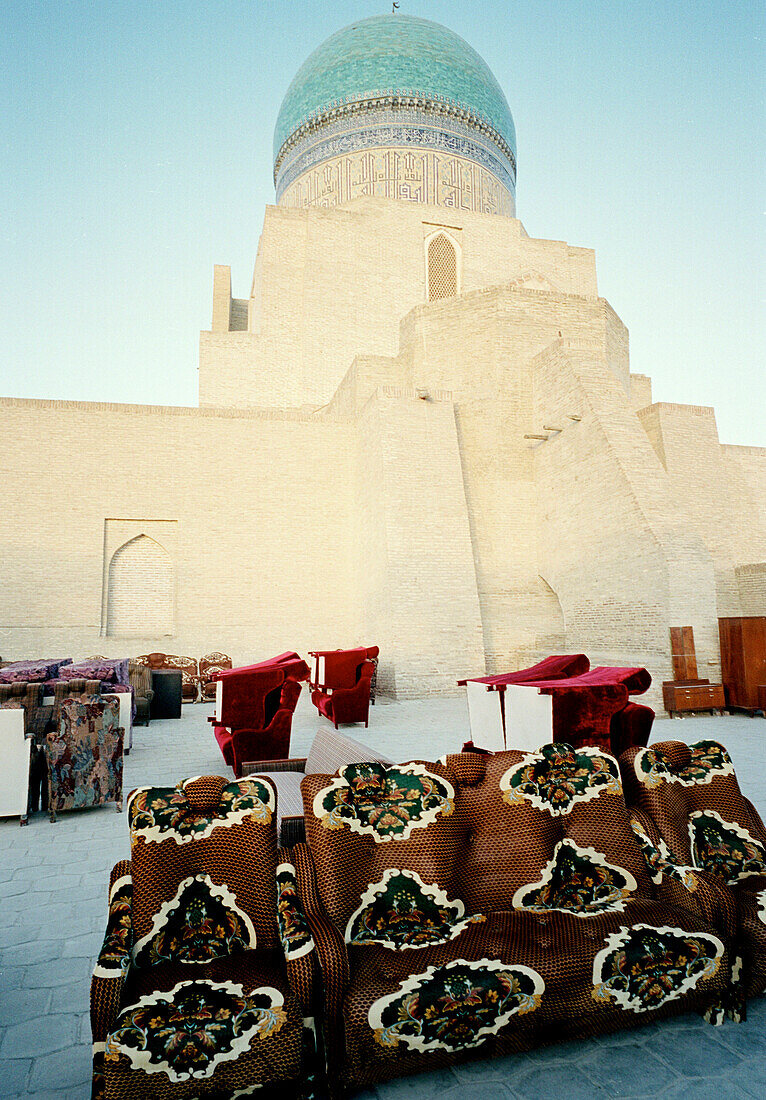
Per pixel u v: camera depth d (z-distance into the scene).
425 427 14.17
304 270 20.83
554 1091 2.02
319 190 24.17
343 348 20.78
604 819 2.57
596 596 12.66
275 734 6.02
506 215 25.47
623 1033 2.33
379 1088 2.04
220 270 23.48
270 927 2.11
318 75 24.72
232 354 20.20
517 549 14.72
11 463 14.55
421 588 13.11
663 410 16.02
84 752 5.20
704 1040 2.27
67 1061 2.21
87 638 14.37
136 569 15.16
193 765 6.68
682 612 10.73
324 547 15.79
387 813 2.36
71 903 3.49
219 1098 1.84
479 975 2.02
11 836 4.66
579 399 13.49
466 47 25.97
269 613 15.26
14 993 2.62
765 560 18.42
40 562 14.39
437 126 24.05
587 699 4.73
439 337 15.91
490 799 2.52
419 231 22.00
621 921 2.29
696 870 2.54
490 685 5.71
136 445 15.16
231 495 15.46
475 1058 2.13
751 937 2.43
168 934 2.03
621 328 17.14
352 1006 1.93
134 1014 1.80
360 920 2.20
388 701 12.26
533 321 15.51
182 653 14.69
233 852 2.14
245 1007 1.86
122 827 4.87
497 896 2.38
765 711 9.51
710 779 2.83
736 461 19.31
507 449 15.01
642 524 11.45
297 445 15.95
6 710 4.95
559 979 2.08
